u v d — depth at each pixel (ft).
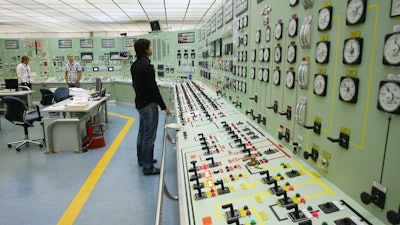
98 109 17.52
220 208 3.70
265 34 6.63
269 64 6.47
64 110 12.85
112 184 10.01
